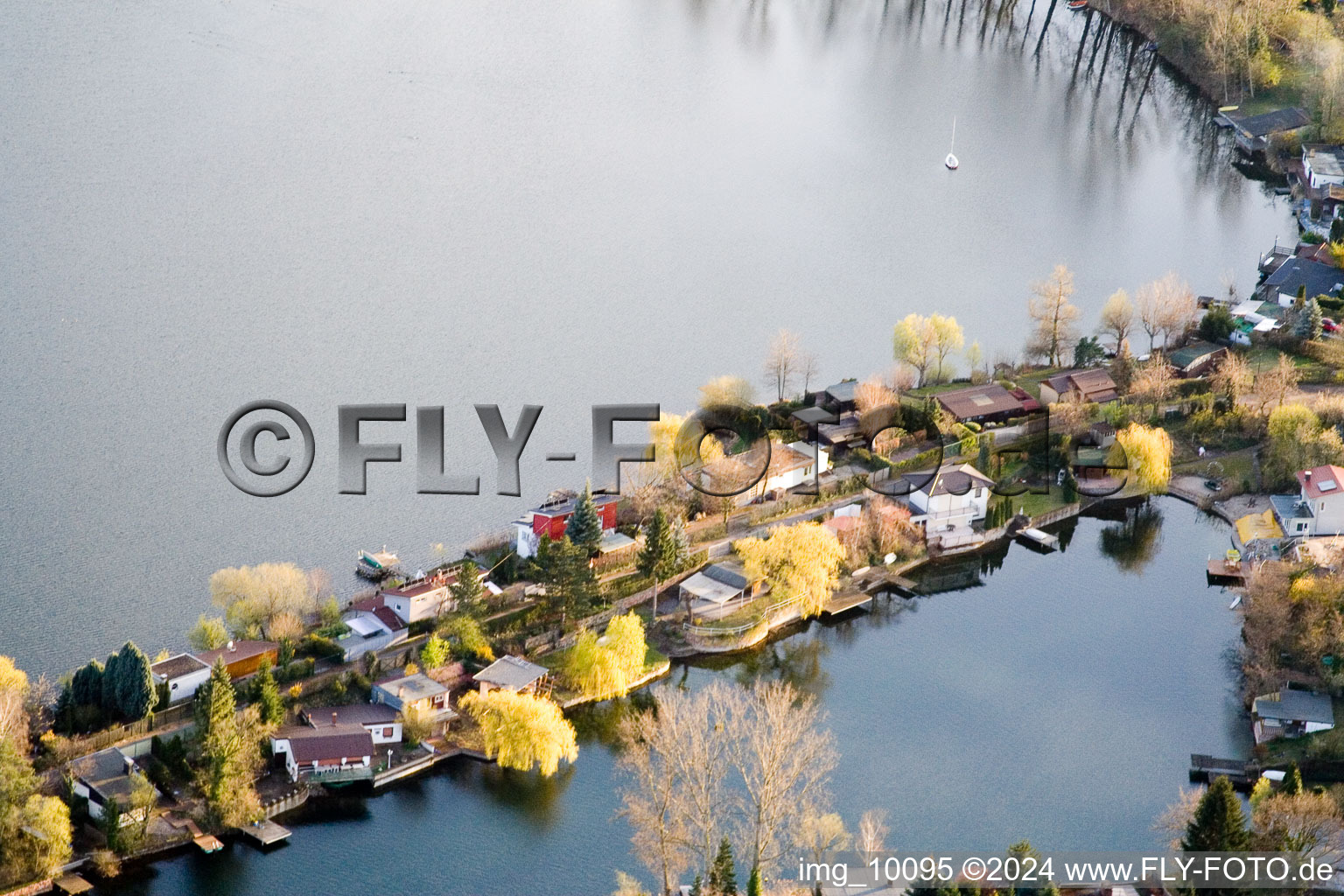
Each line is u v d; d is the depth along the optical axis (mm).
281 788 157750
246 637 177000
